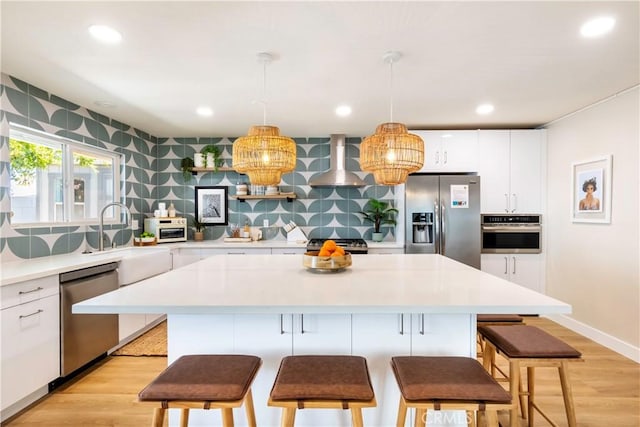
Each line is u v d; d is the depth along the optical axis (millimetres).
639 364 2760
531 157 4051
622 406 2182
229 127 4223
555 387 2428
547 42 2076
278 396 1233
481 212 4059
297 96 3045
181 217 4828
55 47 2123
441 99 3127
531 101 3201
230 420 1408
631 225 2887
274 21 1843
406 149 2023
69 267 2422
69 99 3119
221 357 1521
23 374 2080
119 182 4043
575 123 3547
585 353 2980
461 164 4082
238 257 2811
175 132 4516
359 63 2359
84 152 3479
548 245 3996
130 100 3154
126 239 4090
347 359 1485
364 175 4785
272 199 4863
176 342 1852
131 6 1701
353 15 1787
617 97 3018
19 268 2311
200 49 2156
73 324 2453
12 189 2730
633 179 2867
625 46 2131
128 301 1447
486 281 1863
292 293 1594
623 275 2961
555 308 1380
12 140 2721
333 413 1849
